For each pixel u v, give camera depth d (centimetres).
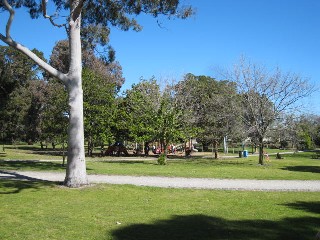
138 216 866
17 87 3862
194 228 760
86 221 808
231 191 1276
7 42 1234
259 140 2916
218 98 3291
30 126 4775
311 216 884
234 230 747
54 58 5109
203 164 2773
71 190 1216
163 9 1513
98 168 2080
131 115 3186
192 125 3494
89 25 1716
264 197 1158
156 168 2219
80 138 1304
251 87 2875
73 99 1299
